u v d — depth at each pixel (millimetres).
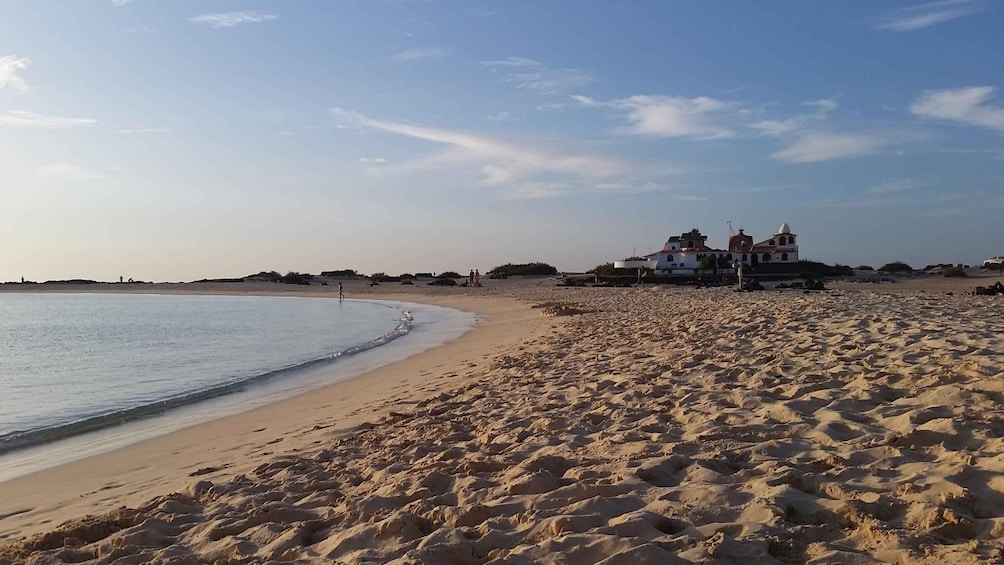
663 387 8883
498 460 6023
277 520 5137
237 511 5539
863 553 3447
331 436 8781
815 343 11352
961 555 3250
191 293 110375
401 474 6070
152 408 12500
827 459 4918
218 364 19156
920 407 6266
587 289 64688
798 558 3480
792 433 5895
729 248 84875
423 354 19375
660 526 4086
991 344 9617
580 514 4254
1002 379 6738
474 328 28516
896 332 11656
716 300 31906
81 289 137875
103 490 7285
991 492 4055
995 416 5512
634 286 65312
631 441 6258
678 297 38969
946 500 3908
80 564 4656
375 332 30297
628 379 9852
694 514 4160
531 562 3666
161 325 36062
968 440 5066
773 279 67688
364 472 6410
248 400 13039
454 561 3887
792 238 78062
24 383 15961
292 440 8859
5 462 8992
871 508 3943
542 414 8172
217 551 4605
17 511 6734
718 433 6074
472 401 9969
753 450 5441
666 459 5312
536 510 4566
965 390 6473
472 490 5227
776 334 13188
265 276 132875
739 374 9203
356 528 4586
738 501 4309
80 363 19688
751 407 7199
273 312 49656
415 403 10609
